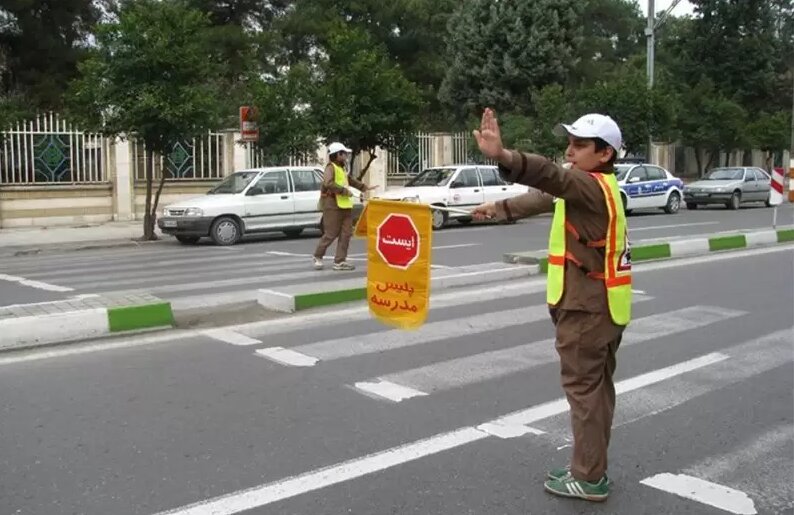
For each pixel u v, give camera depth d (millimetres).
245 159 24250
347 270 11992
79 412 5328
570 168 3869
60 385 5945
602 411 3951
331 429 5012
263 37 35531
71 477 4273
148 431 4969
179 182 23469
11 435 4898
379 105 22031
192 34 18281
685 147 39750
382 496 4047
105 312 7551
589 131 3793
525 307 8930
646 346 7180
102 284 11344
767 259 13039
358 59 21984
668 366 6523
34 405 5473
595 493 3971
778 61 43250
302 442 4789
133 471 4352
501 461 4508
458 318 8328
